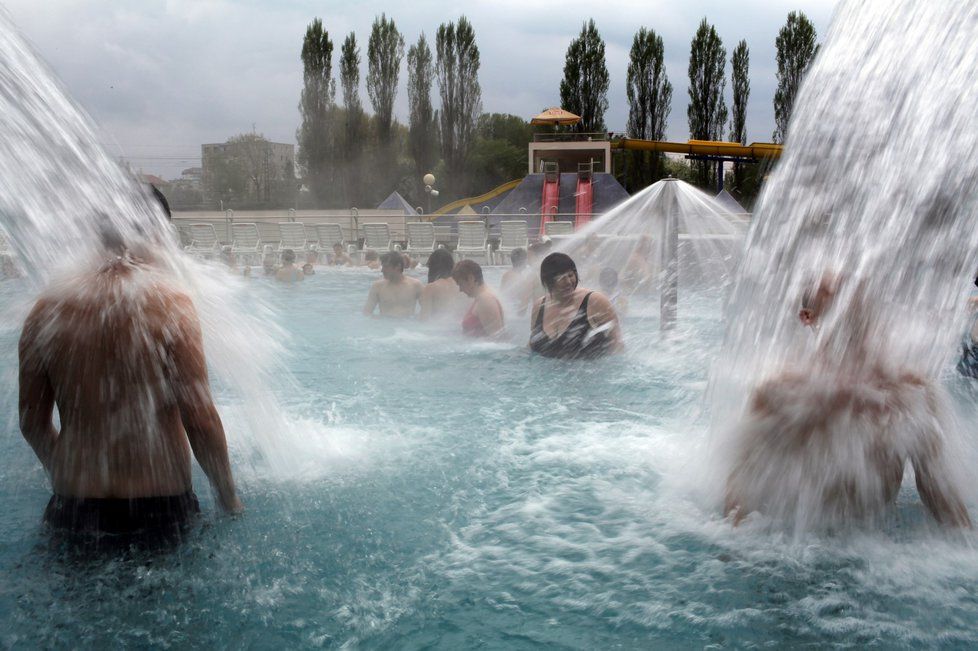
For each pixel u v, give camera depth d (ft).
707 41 147.43
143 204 8.07
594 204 94.38
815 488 7.13
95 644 5.14
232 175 190.19
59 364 7.05
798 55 136.15
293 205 153.07
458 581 6.14
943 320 7.38
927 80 7.99
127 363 7.06
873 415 7.02
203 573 6.23
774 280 8.02
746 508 7.32
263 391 9.73
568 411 11.50
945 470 7.03
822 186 8.33
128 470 7.09
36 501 7.67
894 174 7.98
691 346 16.62
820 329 7.21
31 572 6.21
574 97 157.07
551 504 7.80
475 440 10.00
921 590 5.97
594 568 6.39
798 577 6.21
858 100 8.46
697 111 149.38
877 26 8.48
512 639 5.27
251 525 7.22
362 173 153.99
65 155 8.02
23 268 8.26
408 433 10.30
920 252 7.61
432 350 16.94
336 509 7.62
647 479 8.50
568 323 15.93
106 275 7.38
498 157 198.59
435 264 22.15
